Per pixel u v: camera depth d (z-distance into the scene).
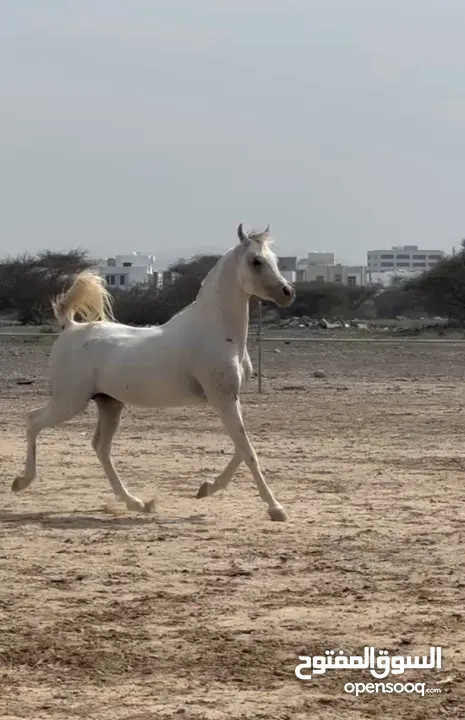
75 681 8.08
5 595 10.34
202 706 7.59
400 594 10.35
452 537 12.84
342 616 9.62
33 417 14.82
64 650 8.73
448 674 8.21
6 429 23.41
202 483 15.83
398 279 124.62
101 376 14.35
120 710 7.53
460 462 18.86
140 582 10.80
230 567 11.38
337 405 28.75
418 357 47.47
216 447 20.78
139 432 23.12
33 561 11.66
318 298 101.94
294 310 101.31
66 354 14.58
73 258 87.94
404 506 14.77
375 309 107.56
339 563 11.55
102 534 12.98
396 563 11.57
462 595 10.31
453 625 9.37
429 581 10.81
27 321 85.31
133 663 8.45
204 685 7.99
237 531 13.17
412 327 77.44
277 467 18.25
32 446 14.82
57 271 85.94
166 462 18.75
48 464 18.41
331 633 9.15
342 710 7.54
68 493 15.77
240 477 17.23
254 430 23.45
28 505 14.86
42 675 8.21
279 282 13.64
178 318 14.35
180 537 12.83
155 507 14.52
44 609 9.86
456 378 38.19
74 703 7.65
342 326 79.88
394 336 66.81
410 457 19.47
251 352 48.94
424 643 8.90
